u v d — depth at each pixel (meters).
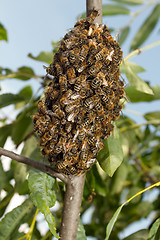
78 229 0.72
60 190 0.79
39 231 0.79
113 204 0.92
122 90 0.68
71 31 0.67
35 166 0.68
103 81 0.64
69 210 0.69
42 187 0.69
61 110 0.64
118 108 0.67
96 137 0.66
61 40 0.67
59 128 0.65
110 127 0.67
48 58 0.82
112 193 0.90
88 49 0.65
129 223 0.92
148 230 0.72
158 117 0.85
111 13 0.87
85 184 0.81
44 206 0.68
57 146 0.65
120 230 0.91
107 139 0.72
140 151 0.86
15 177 0.79
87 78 0.65
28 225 0.78
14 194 0.79
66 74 0.65
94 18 0.68
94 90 0.65
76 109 0.64
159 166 0.98
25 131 0.84
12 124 0.85
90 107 0.64
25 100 0.84
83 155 0.65
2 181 0.78
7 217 0.73
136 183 0.95
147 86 0.76
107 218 0.92
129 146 0.88
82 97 0.64
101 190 0.84
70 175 0.68
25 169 0.79
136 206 0.92
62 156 0.66
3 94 0.83
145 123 0.86
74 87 0.64
